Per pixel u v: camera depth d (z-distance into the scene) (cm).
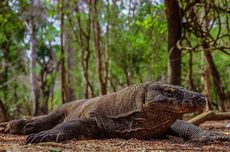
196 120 863
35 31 2342
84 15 2152
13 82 2342
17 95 2456
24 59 2531
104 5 2064
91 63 2598
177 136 617
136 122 583
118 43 2362
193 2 1049
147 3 1573
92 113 619
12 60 2391
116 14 2169
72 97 2764
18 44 2364
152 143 552
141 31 2248
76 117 675
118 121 600
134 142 558
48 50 2617
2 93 2150
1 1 1859
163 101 552
